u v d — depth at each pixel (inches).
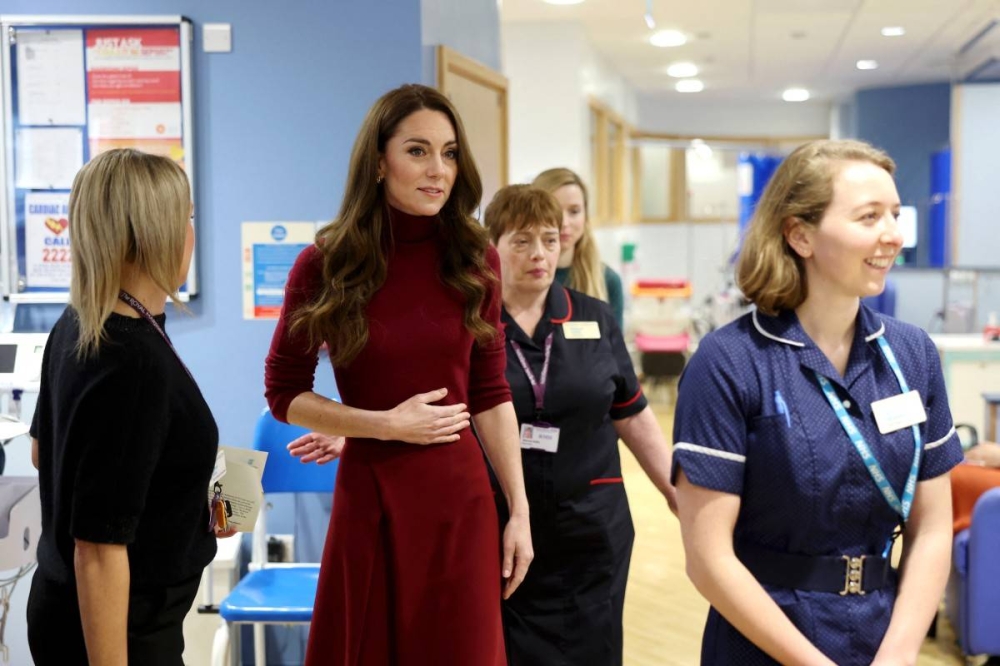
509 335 91.8
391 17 124.8
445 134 66.9
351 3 124.8
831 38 307.7
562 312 94.5
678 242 474.0
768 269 60.9
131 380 58.4
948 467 61.6
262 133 125.8
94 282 59.4
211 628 117.6
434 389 67.9
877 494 58.9
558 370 91.2
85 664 61.3
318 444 85.4
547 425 89.8
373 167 66.6
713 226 474.3
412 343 67.0
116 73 122.9
